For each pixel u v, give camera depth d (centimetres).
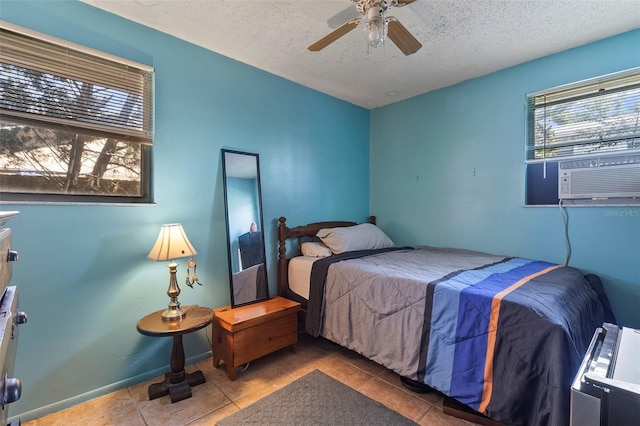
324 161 338
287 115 301
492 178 288
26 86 171
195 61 235
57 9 178
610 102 230
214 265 246
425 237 340
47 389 175
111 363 197
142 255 211
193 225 235
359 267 228
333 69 279
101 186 199
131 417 173
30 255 171
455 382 164
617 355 107
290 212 305
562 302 159
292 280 285
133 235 207
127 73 205
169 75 222
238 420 169
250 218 265
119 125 201
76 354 185
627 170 224
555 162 257
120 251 202
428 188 336
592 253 237
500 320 154
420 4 188
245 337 214
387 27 163
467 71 284
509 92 276
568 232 248
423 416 172
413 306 188
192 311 209
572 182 247
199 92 238
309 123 321
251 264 262
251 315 224
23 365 168
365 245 315
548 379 135
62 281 181
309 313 252
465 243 308
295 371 221
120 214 202
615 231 227
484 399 154
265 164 283
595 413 89
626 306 223
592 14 198
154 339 216
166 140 221
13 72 167
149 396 189
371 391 196
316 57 257
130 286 205
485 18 203
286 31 219
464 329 166
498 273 209
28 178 174
